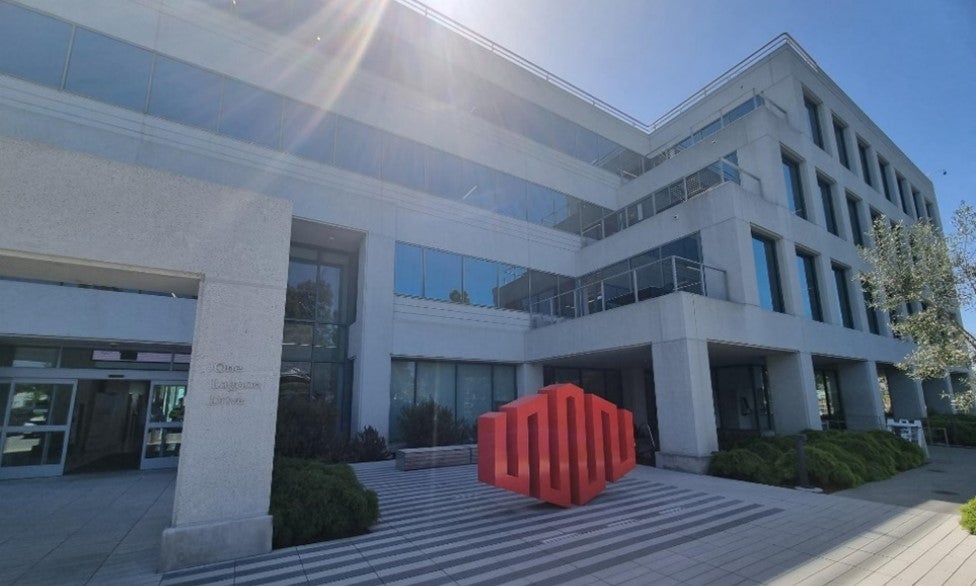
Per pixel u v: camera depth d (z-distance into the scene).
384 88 17.28
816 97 20.75
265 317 6.54
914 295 8.86
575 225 21.80
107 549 6.28
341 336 16.77
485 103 19.95
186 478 5.73
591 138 23.41
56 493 10.22
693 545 6.28
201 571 5.41
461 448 14.09
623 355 16.44
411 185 17.27
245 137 14.22
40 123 11.49
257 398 6.30
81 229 5.64
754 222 15.48
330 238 16.39
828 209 20.20
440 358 16.86
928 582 5.08
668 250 17.14
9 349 12.56
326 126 15.77
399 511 8.23
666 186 20.83
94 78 12.27
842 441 12.74
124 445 14.83
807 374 15.80
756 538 6.58
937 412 24.25
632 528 7.09
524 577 5.21
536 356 18.12
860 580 5.14
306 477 7.10
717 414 19.95
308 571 5.41
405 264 16.67
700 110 23.12
